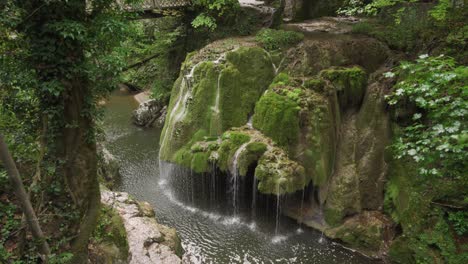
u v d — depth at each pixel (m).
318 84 10.11
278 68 11.45
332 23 15.01
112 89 6.09
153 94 18.16
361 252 8.63
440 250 7.27
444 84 4.82
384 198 9.33
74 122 5.67
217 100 11.05
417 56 10.27
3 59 5.01
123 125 17.92
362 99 10.31
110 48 5.93
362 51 11.20
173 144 11.27
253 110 11.05
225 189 10.58
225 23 14.78
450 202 7.57
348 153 9.90
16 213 5.81
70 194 5.94
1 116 5.67
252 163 9.79
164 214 10.45
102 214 7.67
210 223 10.02
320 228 9.44
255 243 9.12
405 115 9.11
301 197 9.95
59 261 5.42
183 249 8.77
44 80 5.23
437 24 9.27
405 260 7.89
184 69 12.23
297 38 11.83
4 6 4.61
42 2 4.79
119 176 12.67
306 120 9.59
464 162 5.12
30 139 5.81
